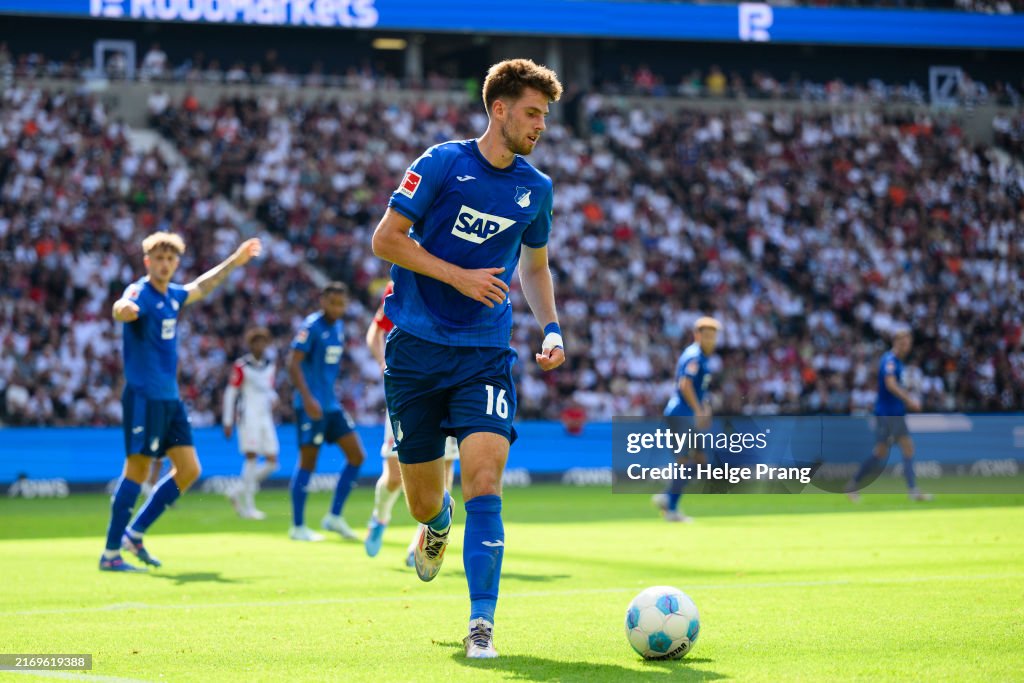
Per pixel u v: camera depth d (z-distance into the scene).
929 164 119.19
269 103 106.50
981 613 22.64
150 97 104.88
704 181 113.00
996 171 120.06
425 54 125.69
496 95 18.30
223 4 96.88
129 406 32.22
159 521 52.62
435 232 18.55
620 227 106.25
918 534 42.75
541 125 18.28
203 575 31.12
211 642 19.67
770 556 35.31
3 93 98.44
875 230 113.31
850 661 17.42
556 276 101.12
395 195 18.16
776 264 108.94
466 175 18.33
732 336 101.44
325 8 99.38
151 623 22.11
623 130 115.25
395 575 31.03
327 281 98.25
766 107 119.75
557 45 120.50
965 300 110.25
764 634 20.14
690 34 108.06
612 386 94.88
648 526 48.06
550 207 19.33
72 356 85.50
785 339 102.25
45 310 87.00
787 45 126.00
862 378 102.00
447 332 18.33
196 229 95.00
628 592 26.84
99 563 32.62
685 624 17.47
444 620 22.36
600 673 16.36
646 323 100.12
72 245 90.38
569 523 50.03
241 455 78.50
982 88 129.88
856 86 127.94
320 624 21.86
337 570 32.34
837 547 37.97
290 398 86.12
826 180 115.56
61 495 72.62
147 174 96.88
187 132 103.62
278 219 100.31
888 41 112.38
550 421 89.06
